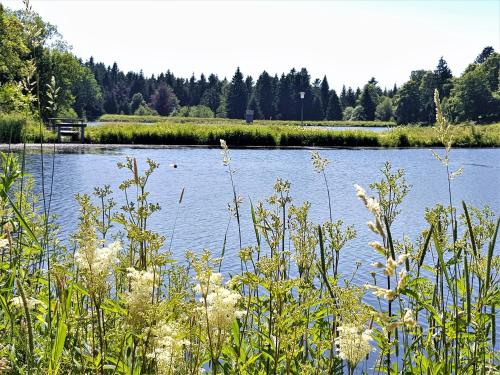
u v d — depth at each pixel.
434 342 3.47
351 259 12.11
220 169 30.91
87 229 2.54
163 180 25.36
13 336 2.84
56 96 3.43
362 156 43.25
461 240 3.29
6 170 3.65
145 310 2.43
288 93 171.38
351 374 2.82
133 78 187.88
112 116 138.62
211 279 2.35
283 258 3.20
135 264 3.19
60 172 25.97
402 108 150.62
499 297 3.00
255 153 43.66
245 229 15.08
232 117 167.25
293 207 3.86
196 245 13.05
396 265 1.59
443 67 148.88
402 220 17.22
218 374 3.00
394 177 4.01
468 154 47.72
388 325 1.82
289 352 2.86
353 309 2.89
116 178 24.69
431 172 32.16
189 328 2.45
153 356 2.36
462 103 132.00
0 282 3.39
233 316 2.32
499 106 131.88
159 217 16.70
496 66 147.75
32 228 4.08
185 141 50.38
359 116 168.75
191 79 186.50
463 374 3.08
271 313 2.99
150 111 167.25
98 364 2.59
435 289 3.45
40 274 3.89
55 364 2.43
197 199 20.30
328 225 4.09
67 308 2.55
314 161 4.13
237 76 167.50
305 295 3.62
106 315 3.22
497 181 28.28
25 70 3.33
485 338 3.11
